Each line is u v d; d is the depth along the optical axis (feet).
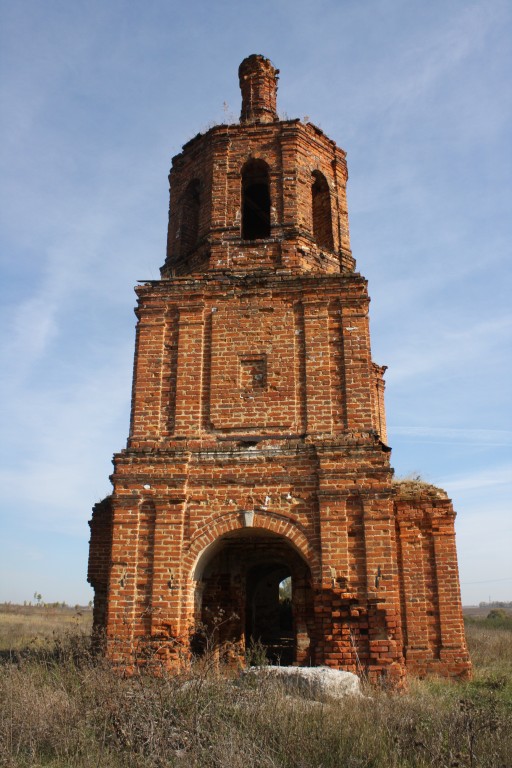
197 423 43.39
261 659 39.34
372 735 24.76
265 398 43.52
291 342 44.78
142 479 41.70
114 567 40.16
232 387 44.04
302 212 50.65
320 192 55.47
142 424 43.73
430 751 23.13
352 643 37.19
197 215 55.72
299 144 52.60
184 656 36.14
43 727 25.93
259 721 26.00
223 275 47.09
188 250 53.67
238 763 21.56
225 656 45.78
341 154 56.80
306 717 26.63
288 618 77.20
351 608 37.88
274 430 42.65
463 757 22.53
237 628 48.73
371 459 40.42
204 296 46.42
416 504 52.29
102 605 51.21
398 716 26.99
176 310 46.44
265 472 41.29
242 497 41.01
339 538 39.24
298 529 40.06
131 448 42.55
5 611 168.45
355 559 38.88
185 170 55.88
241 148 52.65
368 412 42.19
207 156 53.42
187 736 24.57
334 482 40.29
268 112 61.16
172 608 38.91
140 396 44.45
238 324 45.60
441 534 51.42
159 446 42.75
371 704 29.07
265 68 62.75
